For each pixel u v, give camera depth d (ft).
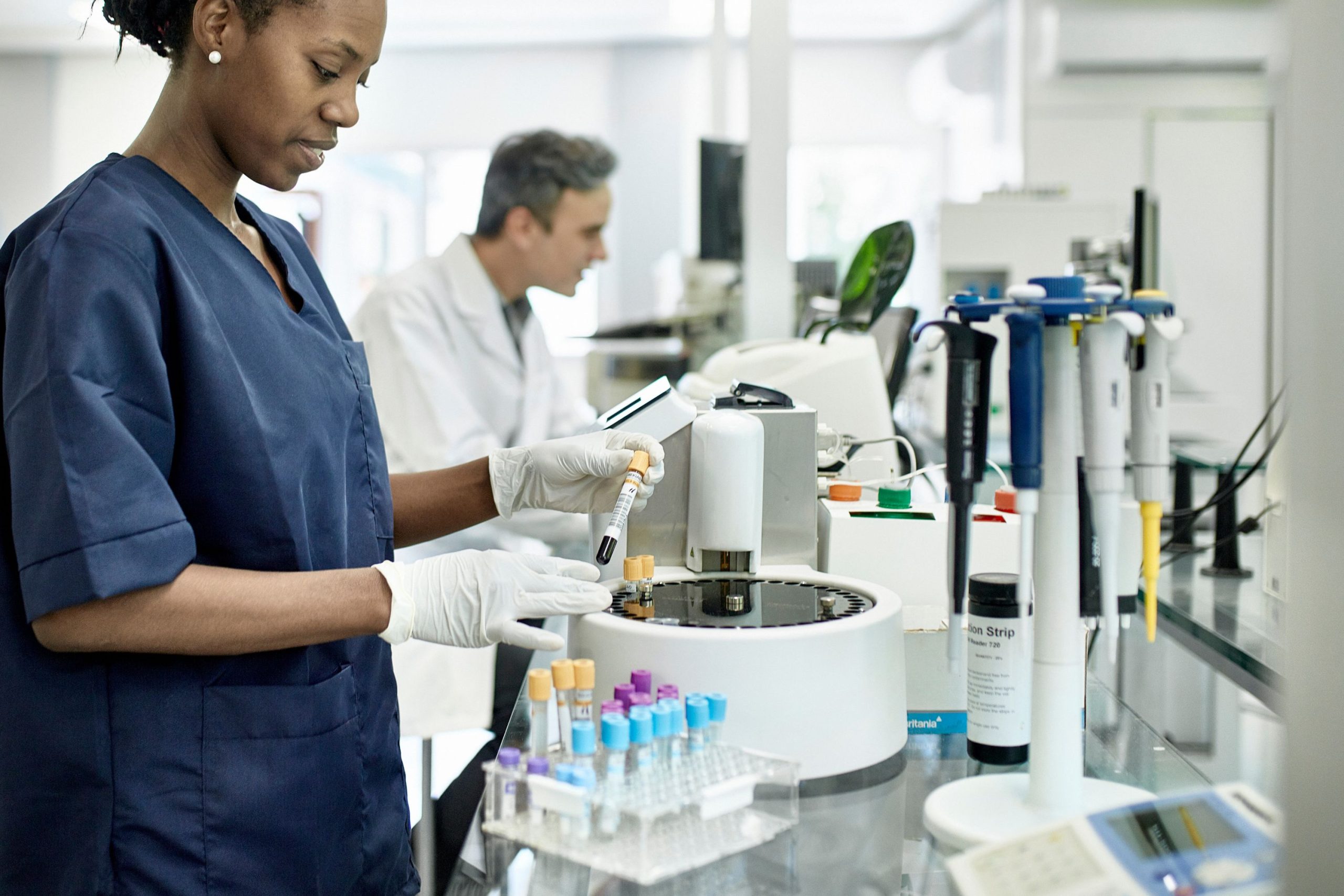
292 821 3.55
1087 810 2.77
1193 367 16.75
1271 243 16.79
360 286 25.07
